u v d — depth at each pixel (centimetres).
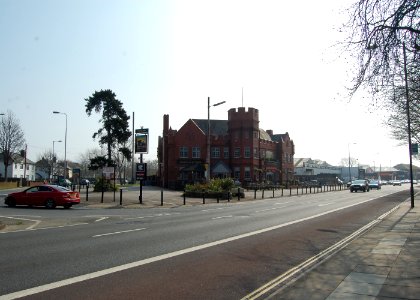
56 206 2669
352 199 3794
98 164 5709
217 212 2347
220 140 6781
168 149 6769
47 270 840
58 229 1512
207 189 3781
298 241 1255
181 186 5709
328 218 1995
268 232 1460
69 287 713
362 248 1105
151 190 5325
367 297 639
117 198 3359
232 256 1008
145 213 2275
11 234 1372
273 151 7569
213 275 810
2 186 6288
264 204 3098
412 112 2742
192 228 1559
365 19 1175
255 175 6712
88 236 1325
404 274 793
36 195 2612
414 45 1163
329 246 1166
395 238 1281
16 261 927
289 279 771
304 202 3344
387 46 1170
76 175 5275
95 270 844
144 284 738
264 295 670
